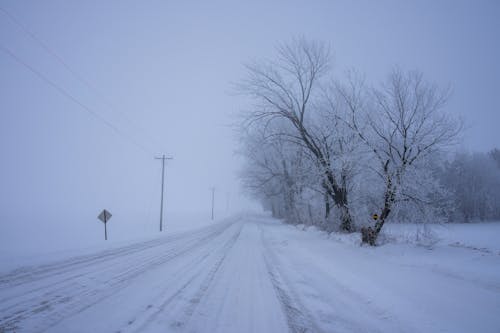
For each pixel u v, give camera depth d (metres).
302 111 18.36
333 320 4.89
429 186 13.00
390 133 13.38
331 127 16.98
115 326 4.22
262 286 6.95
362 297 6.21
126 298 5.64
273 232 23.28
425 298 6.13
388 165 13.58
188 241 16.66
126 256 10.95
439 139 12.74
